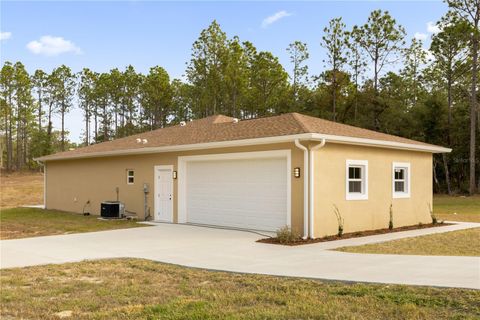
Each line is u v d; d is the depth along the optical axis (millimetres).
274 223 14227
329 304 6105
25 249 11484
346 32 43500
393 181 16156
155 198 18453
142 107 65688
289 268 8625
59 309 6230
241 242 12367
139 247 11656
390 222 15500
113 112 67312
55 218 19984
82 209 22719
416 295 6324
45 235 14430
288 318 5594
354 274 7871
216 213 16234
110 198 20906
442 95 43906
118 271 8727
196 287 7332
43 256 10430
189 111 62406
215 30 47031
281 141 13398
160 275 8320
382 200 15602
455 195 39438
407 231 15172
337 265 8828
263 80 49781
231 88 47438
